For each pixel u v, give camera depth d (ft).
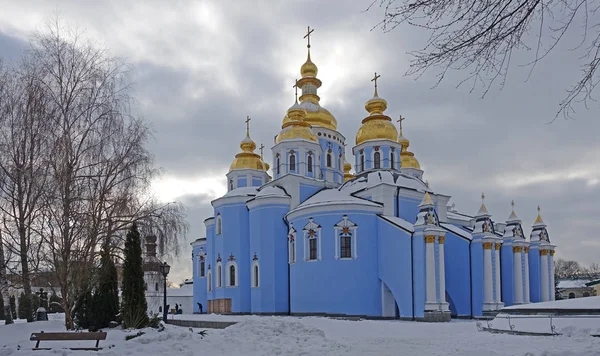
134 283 73.72
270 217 156.87
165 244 94.53
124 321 72.18
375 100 176.35
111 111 84.79
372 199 149.79
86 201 78.48
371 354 50.19
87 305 77.15
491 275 140.77
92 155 81.46
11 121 79.51
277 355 50.16
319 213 142.00
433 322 115.85
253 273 157.48
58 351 50.65
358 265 136.05
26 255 77.82
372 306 134.62
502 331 74.54
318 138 182.39
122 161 84.58
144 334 62.54
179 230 96.17
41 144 78.59
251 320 71.36
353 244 137.28
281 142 171.73
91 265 77.30
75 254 75.36
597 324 65.16
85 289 76.38
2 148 77.87
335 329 86.12
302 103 190.49
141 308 73.36
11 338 68.28
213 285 172.55
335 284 136.36
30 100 79.25
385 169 168.45
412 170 208.44
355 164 176.45
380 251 136.77
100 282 78.18
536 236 168.76
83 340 56.65
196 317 132.87
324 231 140.26
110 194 83.61
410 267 128.26
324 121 186.80
